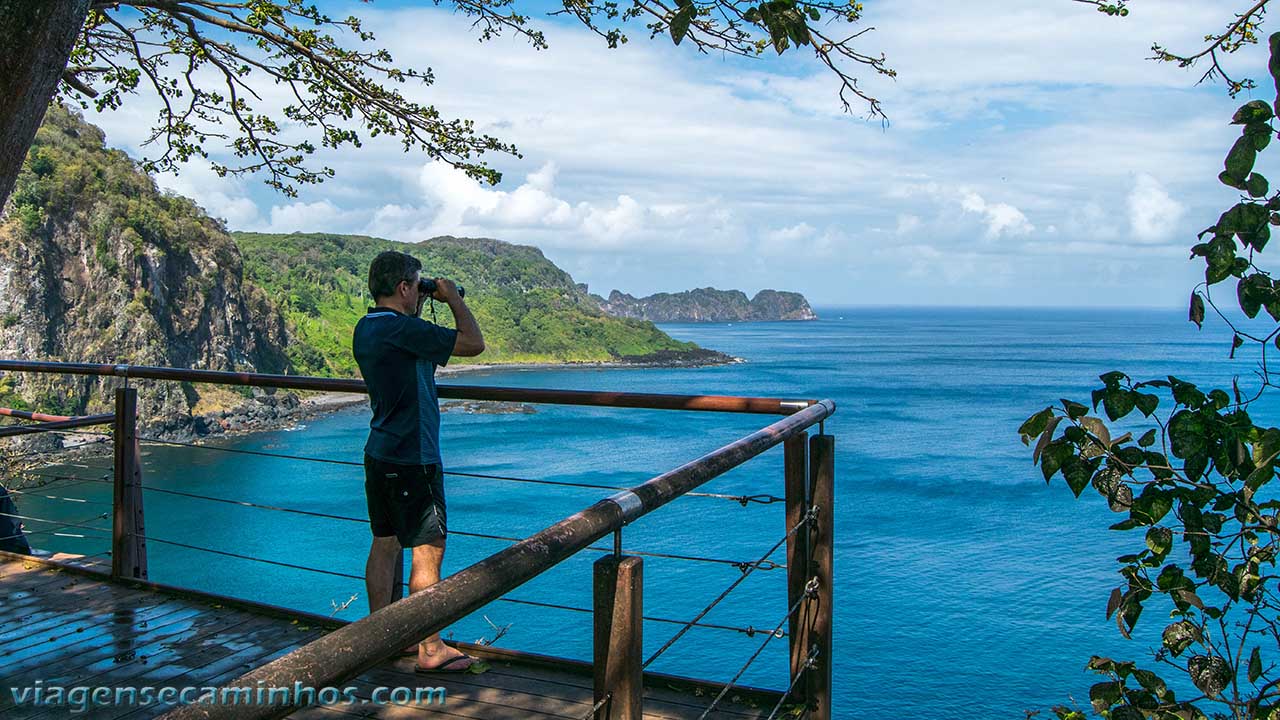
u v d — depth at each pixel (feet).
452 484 151.43
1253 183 7.04
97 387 235.61
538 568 4.34
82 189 263.08
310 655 3.09
